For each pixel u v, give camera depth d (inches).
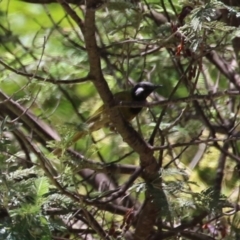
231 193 447.5
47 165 330.6
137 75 503.5
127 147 504.4
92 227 345.4
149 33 405.7
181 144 357.1
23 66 448.1
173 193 348.5
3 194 293.7
